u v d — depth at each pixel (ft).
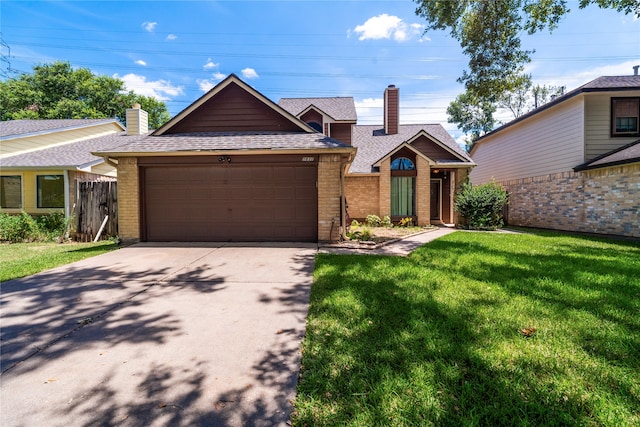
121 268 18.56
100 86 90.74
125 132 58.08
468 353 8.48
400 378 7.43
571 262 19.36
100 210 33.45
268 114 30.58
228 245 25.59
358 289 14.12
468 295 13.25
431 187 52.37
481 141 63.52
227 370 8.04
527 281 15.12
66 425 6.13
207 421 6.23
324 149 25.14
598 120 37.63
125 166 27.02
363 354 8.57
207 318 11.35
